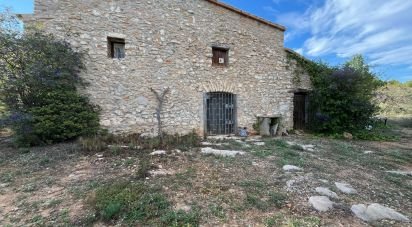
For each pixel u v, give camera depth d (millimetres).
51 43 5219
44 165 3752
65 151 4449
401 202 2939
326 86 8508
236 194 2764
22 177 3287
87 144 4559
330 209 2533
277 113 8445
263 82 8180
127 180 3049
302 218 2314
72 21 5723
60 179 3188
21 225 2148
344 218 2389
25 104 5047
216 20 7324
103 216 2191
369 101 8422
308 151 5285
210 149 4781
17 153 4426
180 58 6816
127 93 6230
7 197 2707
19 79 4793
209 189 2854
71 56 5441
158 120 6430
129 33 6227
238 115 7691
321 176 3557
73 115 5316
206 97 7297
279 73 8516
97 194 2586
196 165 3738
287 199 2713
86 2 5840
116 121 6117
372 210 2543
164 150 4609
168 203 2471
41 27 5547
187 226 2082
